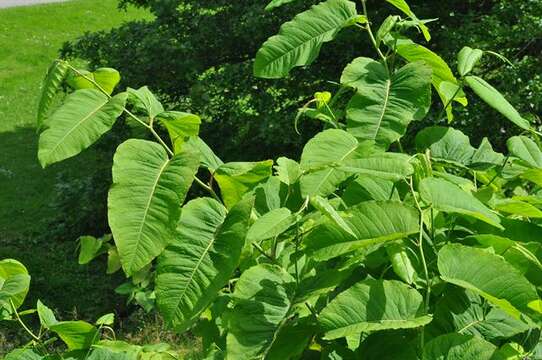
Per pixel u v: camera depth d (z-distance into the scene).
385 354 2.03
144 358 2.68
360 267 2.26
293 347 2.02
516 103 7.97
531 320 2.01
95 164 14.29
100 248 2.88
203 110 9.25
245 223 1.95
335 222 1.89
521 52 8.82
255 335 1.96
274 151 9.50
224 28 9.67
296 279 2.08
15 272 2.41
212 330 2.49
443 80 2.72
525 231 2.31
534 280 2.27
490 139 8.34
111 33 9.97
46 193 13.36
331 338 1.81
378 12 8.97
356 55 8.91
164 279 1.91
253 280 2.05
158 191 1.95
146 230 1.90
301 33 2.61
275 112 9.06
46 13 24.75
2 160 14.86
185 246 1.95
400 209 1.95
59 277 9.09
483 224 2.33
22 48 21.95
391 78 2.52
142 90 2.36
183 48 9.34
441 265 1.92
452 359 1.91
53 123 2.08
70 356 2.42
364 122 2.41
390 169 2.08
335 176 2.23
